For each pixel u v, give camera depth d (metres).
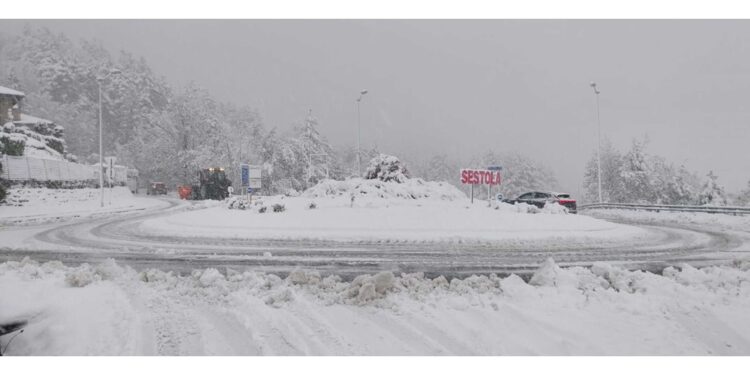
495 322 6.48
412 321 6.48
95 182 44.62
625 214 31.64
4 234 17.38
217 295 7.63
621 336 6.05
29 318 6.30
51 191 34.59
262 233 16.23
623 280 8.43
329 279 8.48
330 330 6.08
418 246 13.73
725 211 27.02
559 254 12.48
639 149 54.47
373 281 7.68
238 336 5.88
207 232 16.70
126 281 8.56
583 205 38.19
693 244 15.02
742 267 10.18
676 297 7.64
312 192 26.03
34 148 42.41
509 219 18.33
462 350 5.54
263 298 7.52
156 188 61.88
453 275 9.52
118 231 18.17
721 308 7.16
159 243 14.35
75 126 78.38
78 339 5.71
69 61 96.69
